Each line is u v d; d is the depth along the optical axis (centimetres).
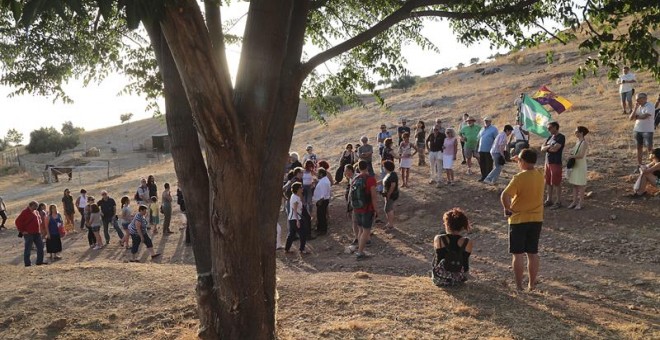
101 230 1878
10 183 4572
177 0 329
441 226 1289
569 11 555
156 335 604
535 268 729
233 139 382
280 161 452
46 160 6931
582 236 1071
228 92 374
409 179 1677
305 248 1278
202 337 439
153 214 1753
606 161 1452
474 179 1553
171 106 438
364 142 1625
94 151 6625
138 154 6359
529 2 558
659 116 1434
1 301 719
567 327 600
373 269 1062
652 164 1202
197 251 450
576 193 1211
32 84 691
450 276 729
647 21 549
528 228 718
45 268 905
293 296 702
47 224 1509
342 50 475
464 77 3559
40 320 655
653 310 707
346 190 1608
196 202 445
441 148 1523
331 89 702
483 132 1501
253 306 427
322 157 2344
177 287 752
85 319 653
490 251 1078
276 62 412
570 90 2414
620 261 934
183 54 348
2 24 662
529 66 3253
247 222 411
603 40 560
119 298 718
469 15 547
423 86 3669
